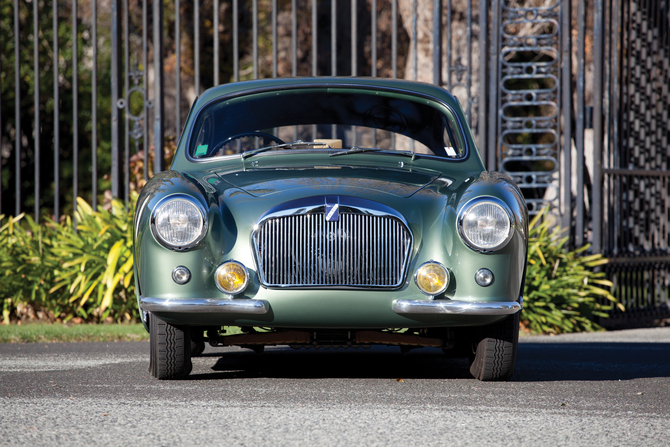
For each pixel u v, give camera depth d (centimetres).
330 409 717
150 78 2962
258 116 1032
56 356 1077
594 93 1641
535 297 1527
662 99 1834
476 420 679
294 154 972
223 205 813
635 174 1734
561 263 1588
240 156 975
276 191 820
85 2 3044
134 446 586
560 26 1653
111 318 1507
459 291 798
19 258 1509
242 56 2927
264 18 2884
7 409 707
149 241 794
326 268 790
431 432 634
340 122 1035
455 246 800
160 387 825
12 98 2836
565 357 1141
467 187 840
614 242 1700
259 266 789
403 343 861
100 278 1465
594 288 1591
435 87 1079
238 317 793
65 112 2916
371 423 663
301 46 2888
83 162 2944
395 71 1597
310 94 1049
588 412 720
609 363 1075
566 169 1648
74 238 1547
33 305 1516
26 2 2869
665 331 1630
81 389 810
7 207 2845
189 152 988
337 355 1148
